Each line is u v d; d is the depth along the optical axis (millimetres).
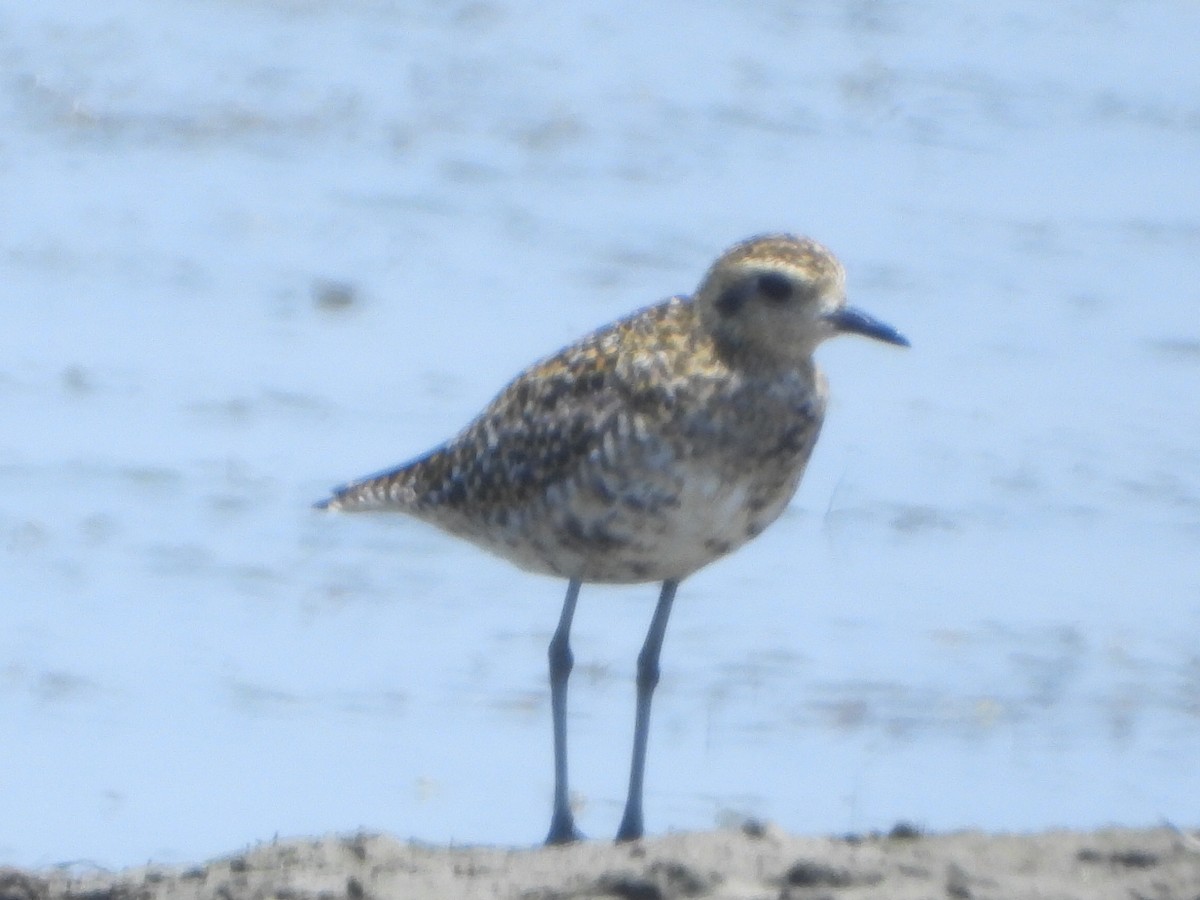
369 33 31156
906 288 22328
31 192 24656
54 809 12945
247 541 16922
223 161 26094
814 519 17719
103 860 12273
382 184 25453
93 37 29938
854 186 25375
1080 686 14961
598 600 16156
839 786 13508
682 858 9320
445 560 16750
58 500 17500
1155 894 8891
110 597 15930
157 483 17844
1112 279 22578
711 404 10898
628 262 23109
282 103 27859
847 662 15258
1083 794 13461
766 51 30359
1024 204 24734
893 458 18688
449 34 31328
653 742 14070
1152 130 27359
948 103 28203
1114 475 18328
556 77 29234
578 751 13898
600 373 11094
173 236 23516
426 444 18641
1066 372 20469
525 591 16344
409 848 10102
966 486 18219
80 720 14086
